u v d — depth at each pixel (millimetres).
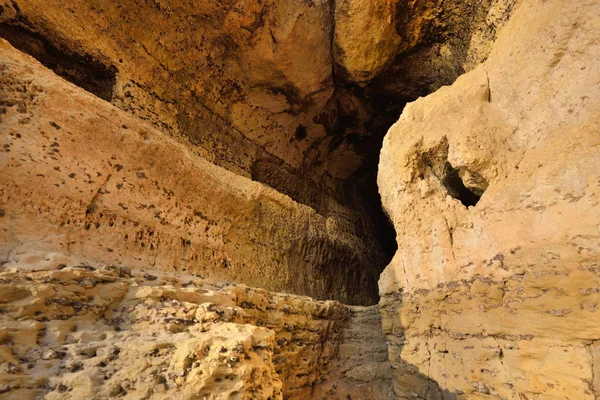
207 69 5371
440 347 2717
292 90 6371
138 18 4383
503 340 2213
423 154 3113
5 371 1290
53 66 3791
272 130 6664
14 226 1983
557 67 2240
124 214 2648
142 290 1991
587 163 1960
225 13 5020
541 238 2113
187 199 3262
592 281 1822
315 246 5219
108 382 1395
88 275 1857
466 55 5352
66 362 1444
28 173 2117
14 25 3363
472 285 2486
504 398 2145
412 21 5621
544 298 2014
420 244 3033
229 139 5883
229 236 3783
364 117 7488
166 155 3053
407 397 3000
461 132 2715
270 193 4477
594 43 2027
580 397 1782
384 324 3432
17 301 1563
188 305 1994
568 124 2123
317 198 7805
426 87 6625
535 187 2227
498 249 2352
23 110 2207
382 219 10023
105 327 1766
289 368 3258
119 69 4152
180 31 4867
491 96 2799
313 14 5777
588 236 1877
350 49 6062
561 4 2232
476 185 2775
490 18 4691
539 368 1979
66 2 3641
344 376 3734
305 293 4770
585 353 1809
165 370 1504
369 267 7434
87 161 2467
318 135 7520
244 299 2854
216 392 1478
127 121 2793
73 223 2295
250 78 5914
